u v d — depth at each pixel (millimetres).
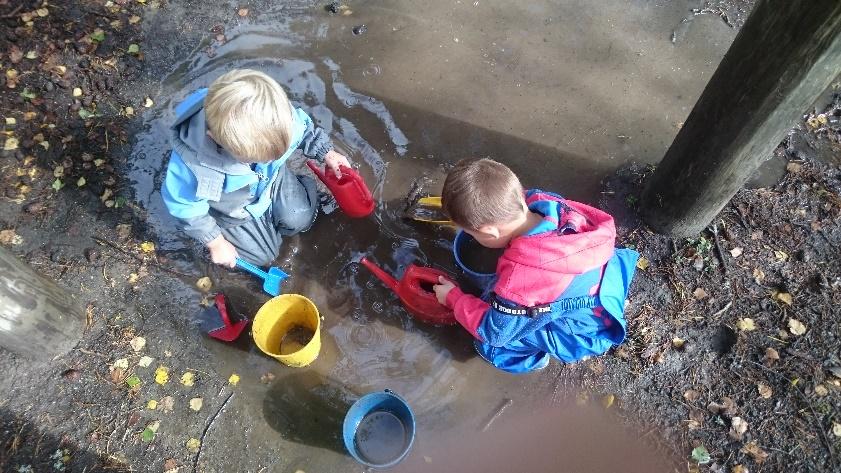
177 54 3373
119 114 3168
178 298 2684
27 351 2416
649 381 2473
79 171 2973
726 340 2529
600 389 2479
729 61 2031
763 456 2297
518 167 3043
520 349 2383
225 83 1882
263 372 2533
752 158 2195
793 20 1738
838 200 2814
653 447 2359
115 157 3027
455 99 3254
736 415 2375
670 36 3457
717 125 2166
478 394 2496
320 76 3314
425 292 2504
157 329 2609
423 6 3551
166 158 3031
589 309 2164
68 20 3400
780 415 2361
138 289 2691
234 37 3439
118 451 2346
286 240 2854
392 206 2943
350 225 2891
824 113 3088
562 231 2148
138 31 3416
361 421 2395
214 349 2578
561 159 3068
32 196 2900
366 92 3264
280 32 3463
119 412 2416
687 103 3246
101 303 2650
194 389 2482
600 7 3545
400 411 2375
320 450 2371
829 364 2443
